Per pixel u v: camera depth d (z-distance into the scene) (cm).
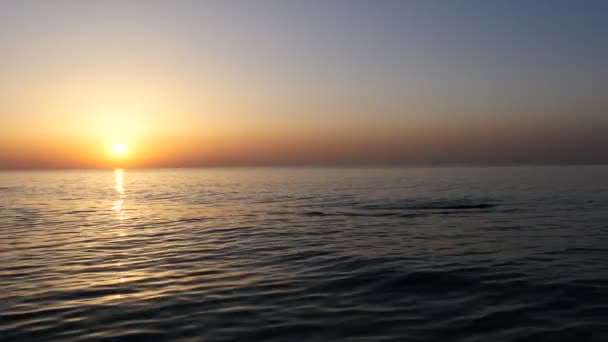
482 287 1496
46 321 1245
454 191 6359
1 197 6800
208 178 14950
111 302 1407
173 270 1841
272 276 1705
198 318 1255
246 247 2341
